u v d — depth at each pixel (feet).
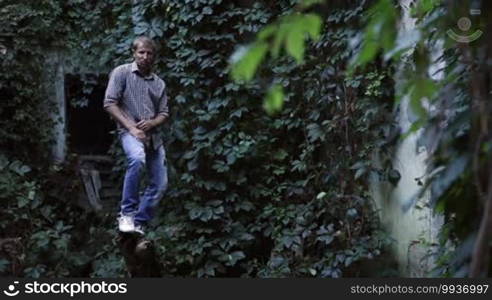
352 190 18.16
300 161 19.69
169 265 19.35
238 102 20.79
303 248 18.39
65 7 23.59
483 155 4.78
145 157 17.65
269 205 20.04
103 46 23.63
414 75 4.28
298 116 20.07
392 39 4.20
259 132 20.76
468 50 4.55
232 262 19.30
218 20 21.30
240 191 20.62
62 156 23.34
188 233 20.12
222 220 20.15
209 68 21.40
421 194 5.70
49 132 22.97
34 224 20.36
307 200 19.66
